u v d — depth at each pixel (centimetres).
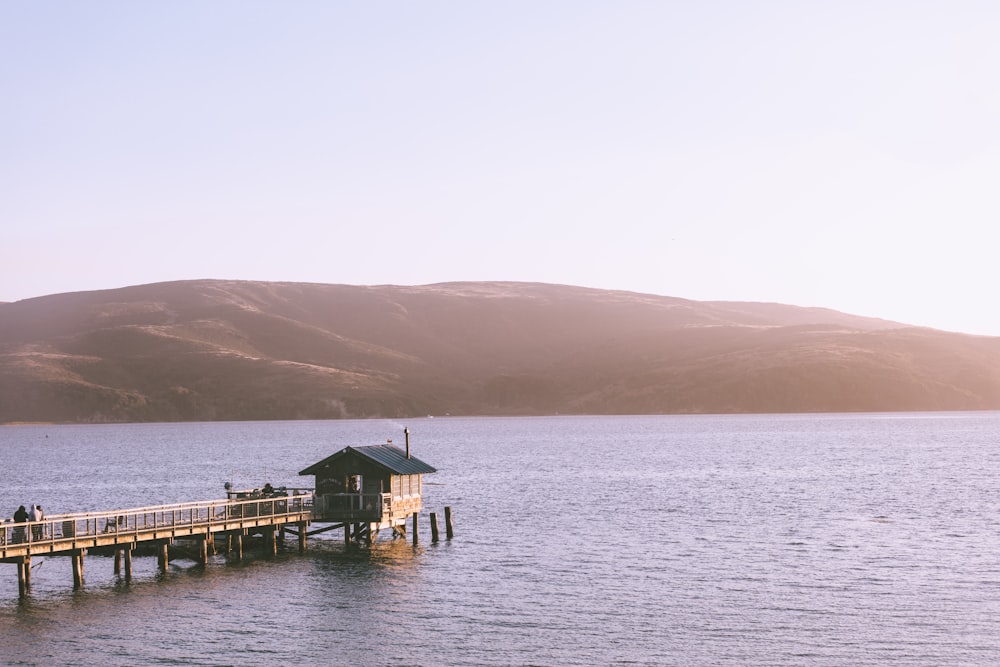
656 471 13662
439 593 5559
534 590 5619
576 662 4322
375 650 4519
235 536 6775
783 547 6919
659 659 4350
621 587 5672
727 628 4791
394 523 6862
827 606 5178
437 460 16500
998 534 7406
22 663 4350
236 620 5006
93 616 5069
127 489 12425
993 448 17438
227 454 19862
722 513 8838
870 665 4247
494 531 7788
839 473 12925
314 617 5062
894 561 6338
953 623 4838
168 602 5350
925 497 9925
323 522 7412
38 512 5459
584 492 10906
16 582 5938
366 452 6869
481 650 4506
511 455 17638
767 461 15188
